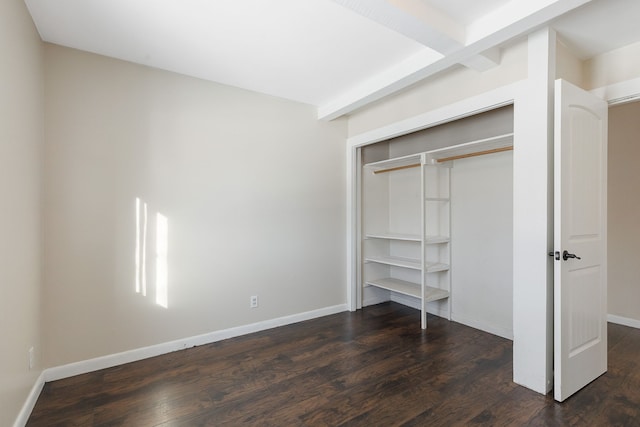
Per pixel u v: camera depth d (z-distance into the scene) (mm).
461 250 3506
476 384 2221
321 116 3650
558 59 2172
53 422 1856
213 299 3004
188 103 2857
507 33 1938
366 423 1830
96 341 2465
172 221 2787
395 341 2992
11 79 1665
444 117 2771
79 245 2395
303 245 3586
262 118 3273
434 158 3547
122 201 2562
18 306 1774
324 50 2412
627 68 2248
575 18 1960
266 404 2023
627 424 1787
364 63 2615
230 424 1839
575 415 1872
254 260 3242
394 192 4320
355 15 1985
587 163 2184
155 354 2703
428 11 1870
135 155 2617
